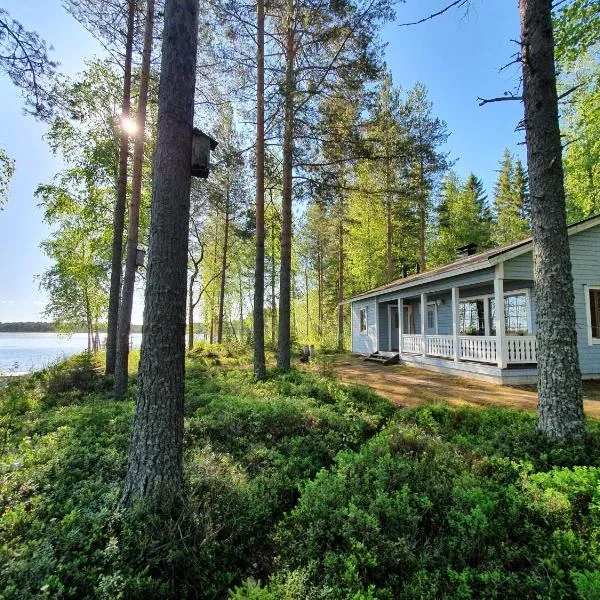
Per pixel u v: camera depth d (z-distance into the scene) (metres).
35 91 6.21
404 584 2.43
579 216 21.08
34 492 3.32
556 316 4.41
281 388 7.97
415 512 2.96
